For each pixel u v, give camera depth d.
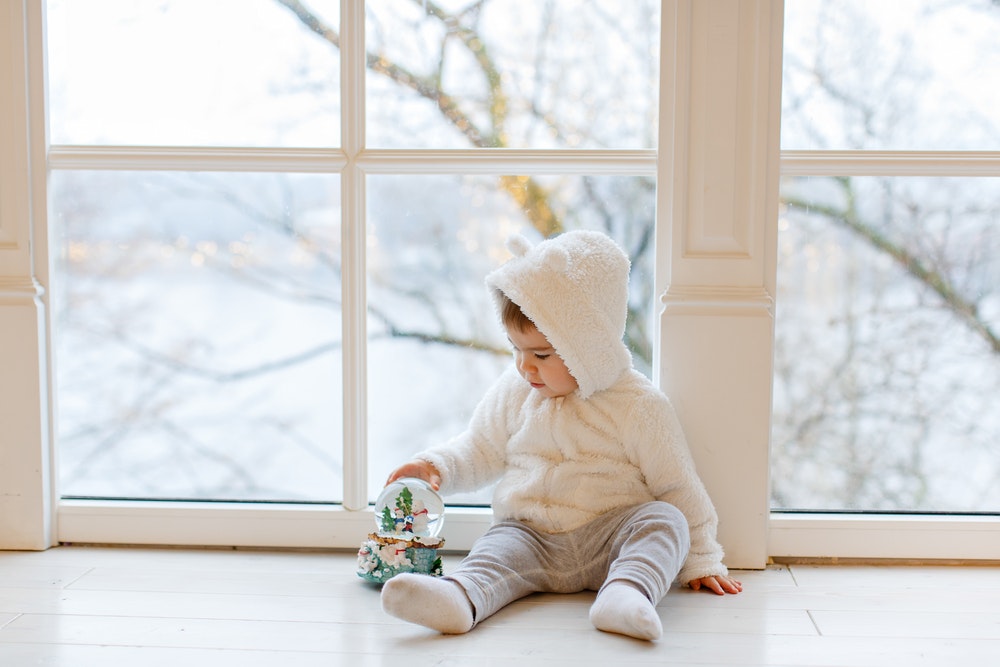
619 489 1.51
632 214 1.68
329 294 1.71
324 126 1.68
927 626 1.32
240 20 1.67
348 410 1.67
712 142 1.56
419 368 1.73
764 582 1.52
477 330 1.72
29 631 1.27
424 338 1.72
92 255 1.73
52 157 1.66
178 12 1.68
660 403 1.51
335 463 1.74
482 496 1.73
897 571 1.58
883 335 1.67
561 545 1.46
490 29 1.67
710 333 1.57
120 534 1.70
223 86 1.69
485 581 1.34
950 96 1.62
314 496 1.75
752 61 1.54
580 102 1.67
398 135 1.68
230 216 1.71
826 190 1.64
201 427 1.75
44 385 1.66
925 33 1.62
